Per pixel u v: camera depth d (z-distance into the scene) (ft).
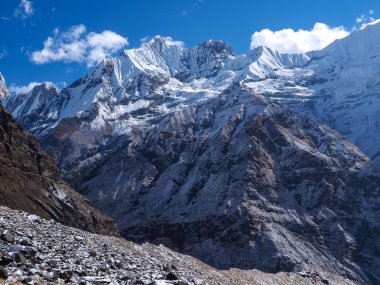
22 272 118.83
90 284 123.24
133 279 141.49
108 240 223.30
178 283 142.51
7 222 170.50
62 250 155.94
